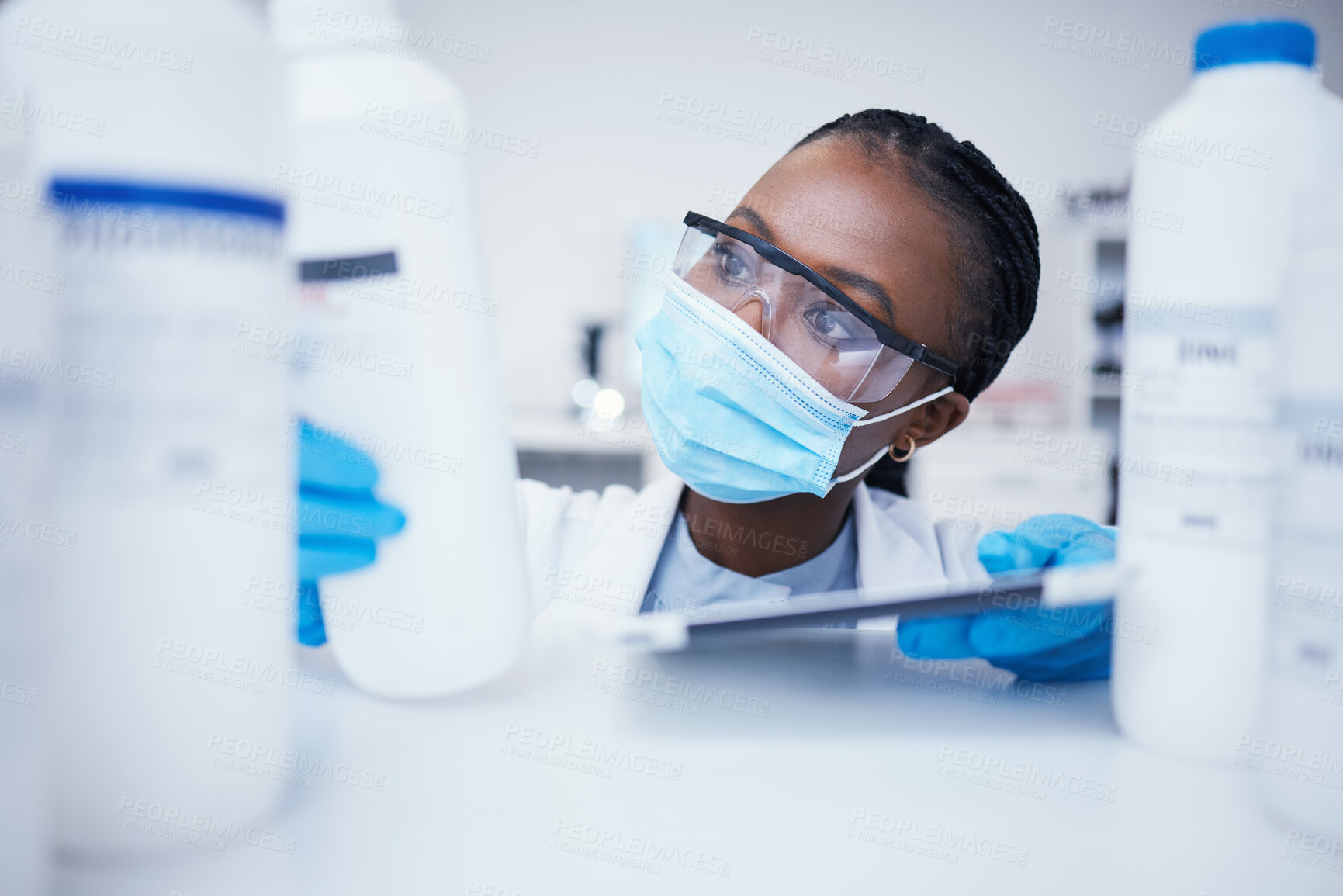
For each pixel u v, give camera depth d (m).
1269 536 0.34
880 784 0.34
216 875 0.26
